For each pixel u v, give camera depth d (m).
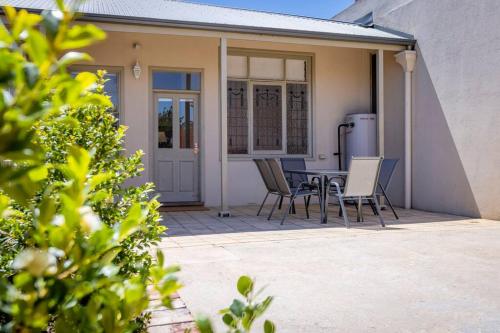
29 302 0.61
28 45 0.53
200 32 6.74
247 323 0.83
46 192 0.78
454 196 7.26
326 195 6.41
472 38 6.82
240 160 8.65
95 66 7.78
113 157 1.84
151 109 8.12
